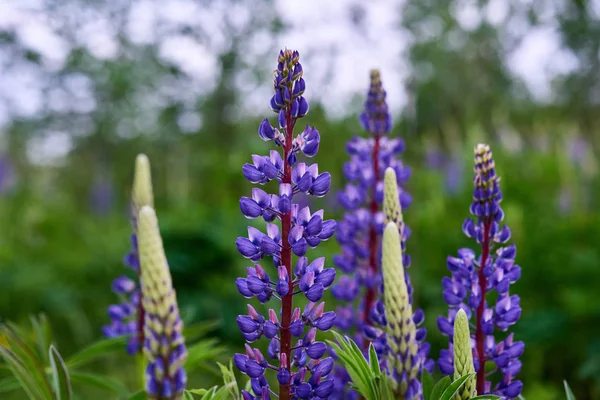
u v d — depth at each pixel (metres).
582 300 4.89
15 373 1.88
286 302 1.91
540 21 18.72
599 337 4.78
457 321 1.79
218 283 5.59
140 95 17.47
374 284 2.72
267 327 1.87
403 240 2.24
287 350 1.91
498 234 2.13
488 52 17.86
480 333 2.08
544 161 8.86
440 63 16.56
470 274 2.08
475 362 2.06
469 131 9.15
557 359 5.09
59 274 7.48
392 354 1.75
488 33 17.98
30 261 7.89
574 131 9.88
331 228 1.93
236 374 3.24
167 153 16.22
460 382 1.73
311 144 1.93
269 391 1.91
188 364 2.58
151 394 1.50
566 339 4.90
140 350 2.79
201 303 5.50
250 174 1.92
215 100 16.12
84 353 2.63
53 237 9.38
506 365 2.05
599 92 21.97
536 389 4.55
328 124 8.34
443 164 9.61
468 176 7.93
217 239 5.89
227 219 6.22
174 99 16.72
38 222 9.35
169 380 1.50
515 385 2.05
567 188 7.73
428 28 17.36
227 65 15.83
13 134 18.73
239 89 16.19
